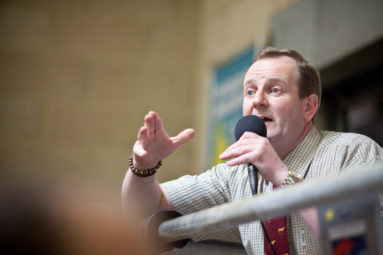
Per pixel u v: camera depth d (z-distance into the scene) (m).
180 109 6.62
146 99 6.57
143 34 6.70
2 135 6.21
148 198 2.32
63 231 0.61
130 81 6.57
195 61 6.77
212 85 6.41
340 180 1.10
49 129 6.29
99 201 0.72
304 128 2.38
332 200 1.13
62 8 6.55
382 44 4.41
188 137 2.19
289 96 2.33
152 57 6.67
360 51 4.55
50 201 0.61
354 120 5.01
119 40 6.62
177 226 1.85
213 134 6.19
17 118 6.26
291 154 2.33
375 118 4.78
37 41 6.44
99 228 0.64
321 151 2.29
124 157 6.39
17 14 6.45
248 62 5.84
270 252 2.19
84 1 6.62
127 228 0.66
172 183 2.48
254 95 2.37
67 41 6.51
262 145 1.97
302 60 2.44
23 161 6.19
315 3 4.98
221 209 1.53
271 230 2.21
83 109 6.41
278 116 2.30
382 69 4.66
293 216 2.19
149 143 2.15
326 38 4.84
